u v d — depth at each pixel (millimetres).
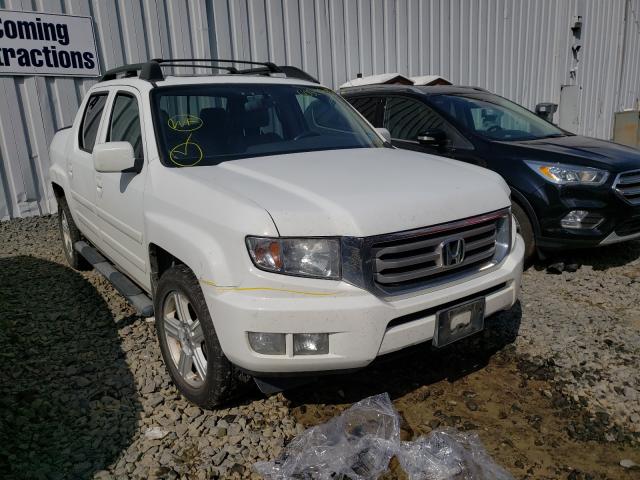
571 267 5238
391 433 2773
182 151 3363
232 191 2752
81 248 4914
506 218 3139
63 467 2592
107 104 4270
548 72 12773
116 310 4406
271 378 2689
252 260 2520
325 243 2535
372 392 3258
